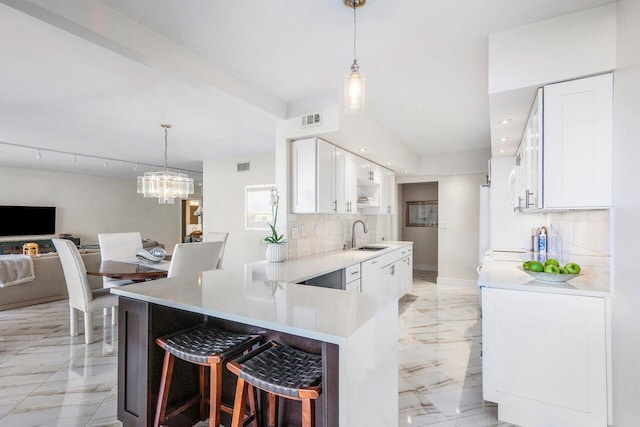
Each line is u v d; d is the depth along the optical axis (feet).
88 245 24.14
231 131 13.38
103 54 7.13
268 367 4.40
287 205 10.42
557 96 6.07
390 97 9.97
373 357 4.34
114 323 12.26
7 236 21.98
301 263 9.67
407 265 16.52
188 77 7.17
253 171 19.17
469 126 13.17
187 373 6.13
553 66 6.01
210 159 20.49
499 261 9.78
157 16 5.90
